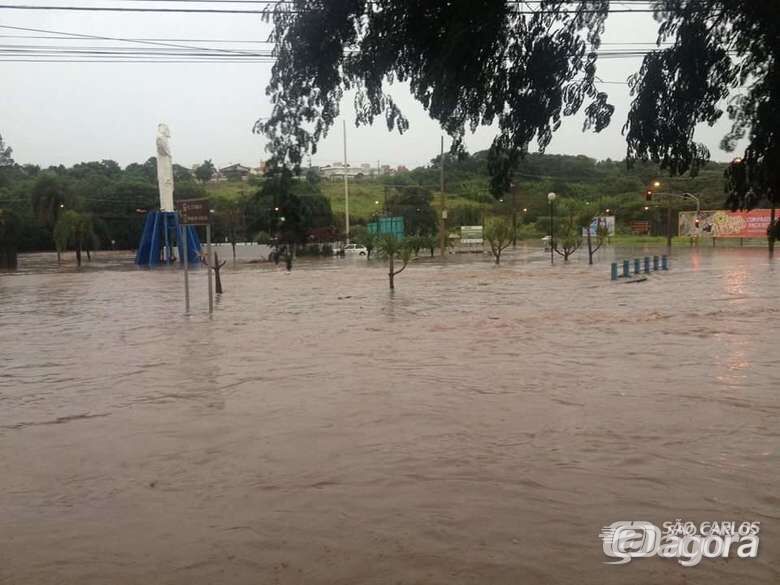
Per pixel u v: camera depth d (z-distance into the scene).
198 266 57.25
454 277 34.88
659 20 3.86
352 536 4.92
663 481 5.94
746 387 9.58
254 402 9.14
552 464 6.41
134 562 4.59
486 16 3.89
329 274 40.22
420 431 7.58
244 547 4.77
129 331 17.00
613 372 10.77
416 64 4.21
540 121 4.01
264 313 20.30
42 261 70.38
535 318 17.94
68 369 12.05
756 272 34.06
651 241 77.56
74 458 6.91
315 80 4.36
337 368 11.43
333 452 6.89
